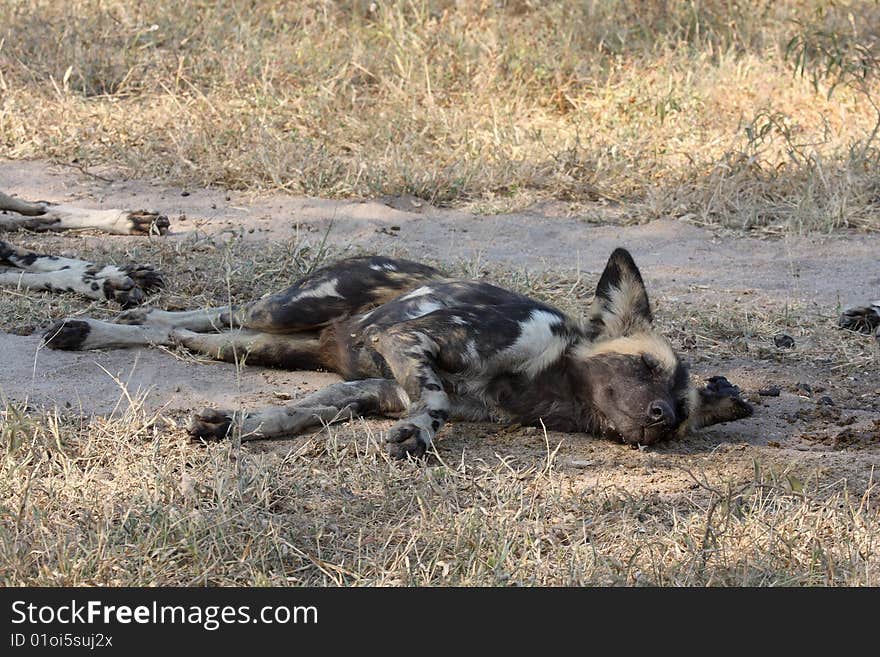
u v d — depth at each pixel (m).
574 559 7.84
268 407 10.08
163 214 16.47
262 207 17.08
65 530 7.94
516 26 23.94
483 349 10.14
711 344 12.79
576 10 24.34
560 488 8.94
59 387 10.48
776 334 13.05
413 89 21.19
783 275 15.41
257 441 9.62
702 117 20.84
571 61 22.47
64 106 19.80
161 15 23.02
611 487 9.05
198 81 21.30
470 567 7.73
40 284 12.86
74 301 12.62
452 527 8.19
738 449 10.03
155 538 7.74
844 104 21.20
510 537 8.09
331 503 8.58
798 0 25.28
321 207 17.16
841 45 22.94
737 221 17.28
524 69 22.20
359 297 11.18
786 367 12.32
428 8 24.28
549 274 14.54
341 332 11.13
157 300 12.80
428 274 11.50
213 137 19.09
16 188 17.27
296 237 15.10
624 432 10.04
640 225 17.31
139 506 8.18
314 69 21.70
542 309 10.59
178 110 19.94
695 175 18.66
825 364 12.44
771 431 10.63
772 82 21.95
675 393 10.19
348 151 19.36
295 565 7.84
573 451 9.94
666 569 7.81
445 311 10.31
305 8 24.28
